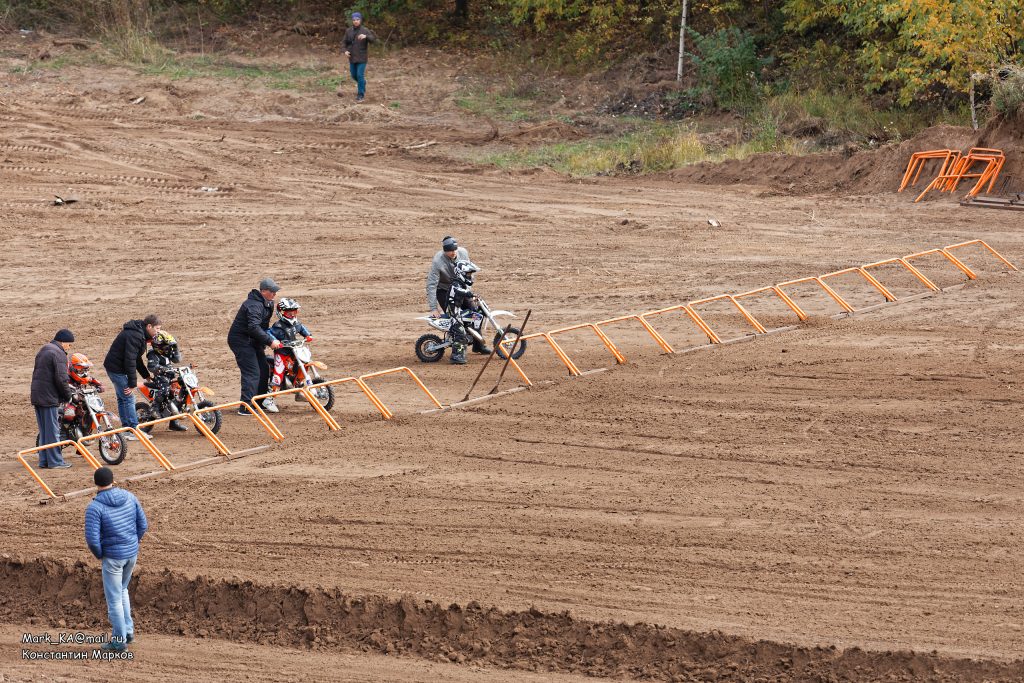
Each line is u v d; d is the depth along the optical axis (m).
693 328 50.50
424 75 113.38
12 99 99.62
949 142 76.44
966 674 23.30
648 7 116.88
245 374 41.78
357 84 108.69
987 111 83.50
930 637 24.66
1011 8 81.88
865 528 30.05
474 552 29.72
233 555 30.08
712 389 42.00
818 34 107.81
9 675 25.56
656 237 68.50
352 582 28.41
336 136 97.31
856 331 48.19
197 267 65.06
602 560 28.97
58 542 31.33
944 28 81.81
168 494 34.34
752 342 47.66
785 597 26.72
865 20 94.44
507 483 34.09
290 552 30.14
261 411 39.09
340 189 82.81
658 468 34.81
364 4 124.00
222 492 34.31
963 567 27.73
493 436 38.28
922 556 28.39
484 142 97.19
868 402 39.78
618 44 114.62
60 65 110.06
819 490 32.62
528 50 116.06
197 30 121.25
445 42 121.00
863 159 79.88
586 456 36.06
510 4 118.56
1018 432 36.31
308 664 25.73
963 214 69.44
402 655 26.09
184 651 26.59
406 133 99.00
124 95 103.31
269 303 42.00
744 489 32.94
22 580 30.00
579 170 88.75
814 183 80.44
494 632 26.36
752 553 28.95
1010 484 32.41
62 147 89.62
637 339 49.31
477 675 24.92
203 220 75.12
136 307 57.72
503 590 27.72
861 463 34.44
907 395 40.25
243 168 87.56
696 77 104.69
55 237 71.31
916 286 54.94
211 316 55.88
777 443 36.44
